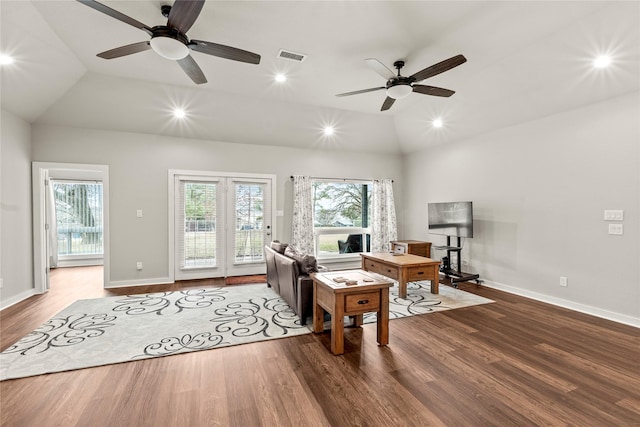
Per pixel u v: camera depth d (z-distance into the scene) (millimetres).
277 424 1750
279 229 5969
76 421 1771
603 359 2502
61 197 6770
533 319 3432
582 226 3676
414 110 5293
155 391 2072
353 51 3340
